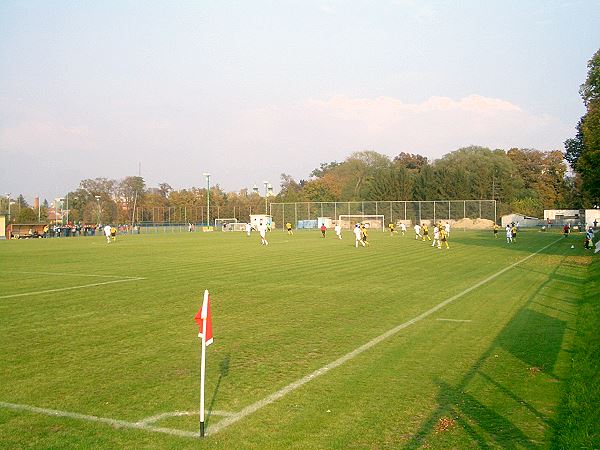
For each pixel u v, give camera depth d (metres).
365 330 11.82
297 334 11.45
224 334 11.50
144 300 16.31
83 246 47.00
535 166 125.88
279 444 5.93
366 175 123.81
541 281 20.30
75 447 5.88
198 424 6.52
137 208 112.19
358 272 23.86
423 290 18.08
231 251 38.62
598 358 8.81
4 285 19.95
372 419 6.64
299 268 25.81
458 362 9.19
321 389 7.79
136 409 7.04
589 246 38.41
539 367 8.85
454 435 6.14
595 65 42.59
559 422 6.49
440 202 85.50
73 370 8.87
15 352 10.04
